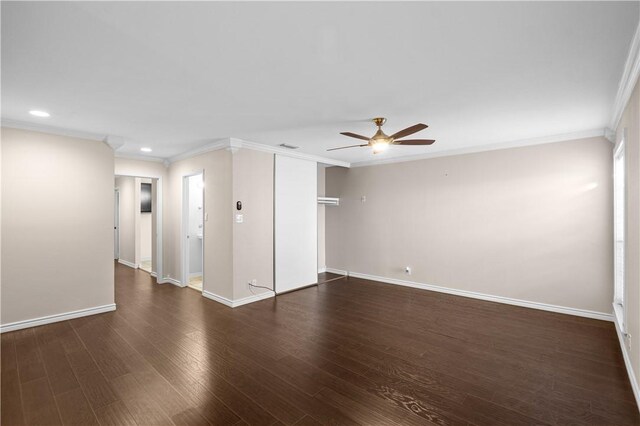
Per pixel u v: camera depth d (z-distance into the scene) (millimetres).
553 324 3674
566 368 2668
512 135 4098
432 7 1551
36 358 2824
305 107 3027
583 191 3896
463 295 4883
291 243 5227
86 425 1957
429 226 5238
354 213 6309
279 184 5023
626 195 2697
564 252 4031
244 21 1657
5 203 3416
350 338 3295
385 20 1661
